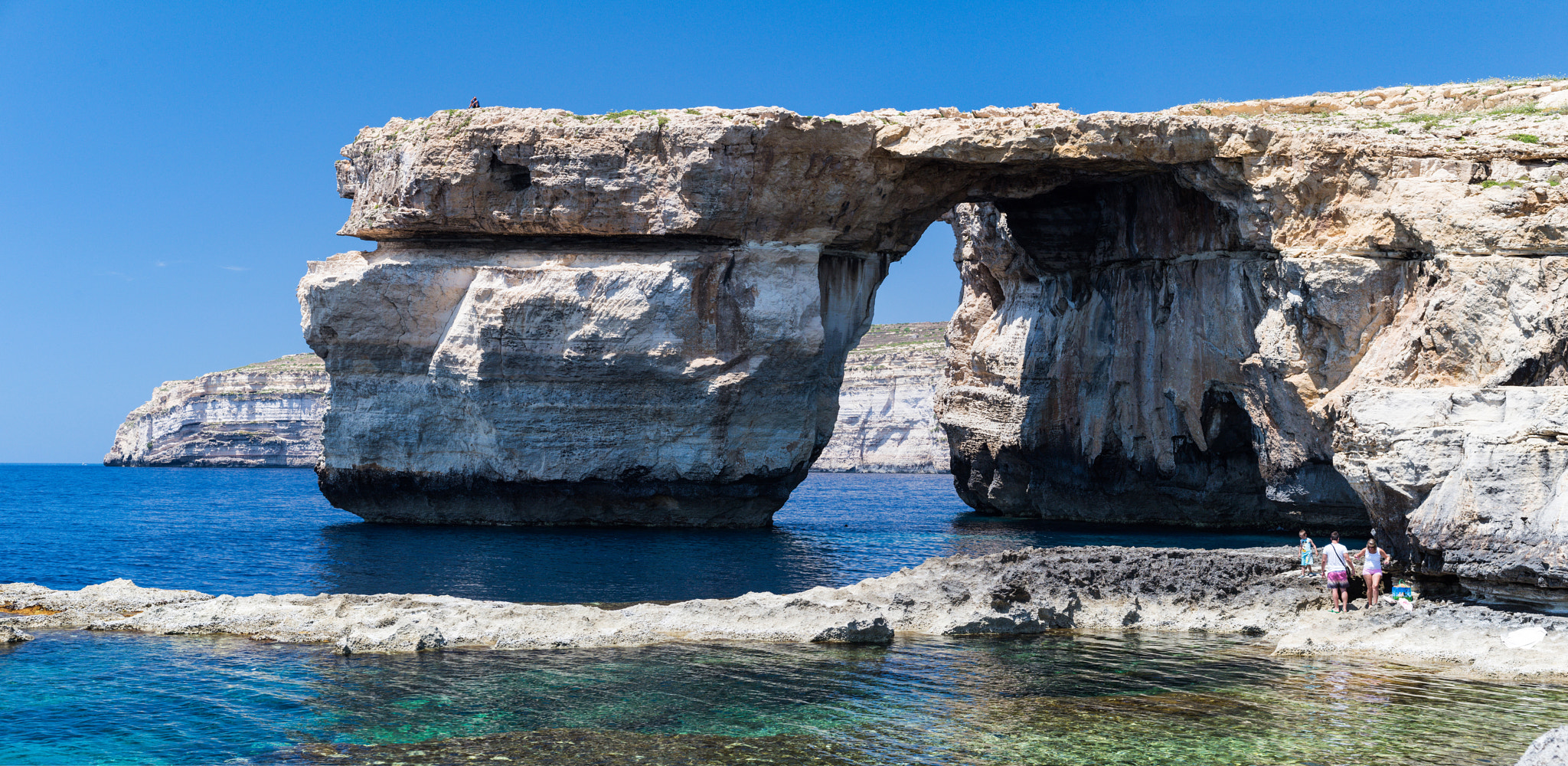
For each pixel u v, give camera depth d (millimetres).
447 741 13664
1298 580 22594
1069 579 22047
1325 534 36406
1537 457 22141
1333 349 32531
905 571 23234
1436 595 23109
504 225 38281
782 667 17406
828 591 21500
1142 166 36844
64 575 29609
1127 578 22469
